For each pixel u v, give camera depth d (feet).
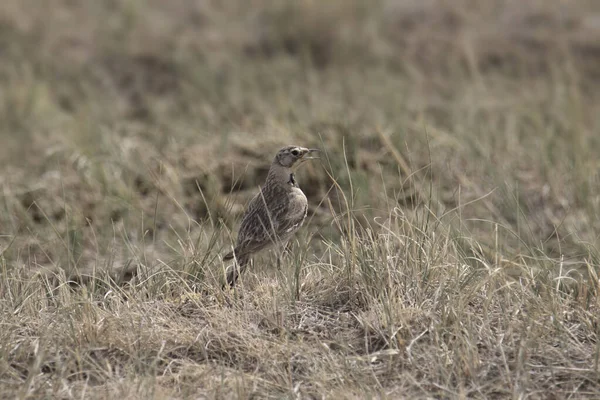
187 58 87.51
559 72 78.18
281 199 41.16
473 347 32.22
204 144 62.59
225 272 38.86
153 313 36.24
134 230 50.52
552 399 30.73
